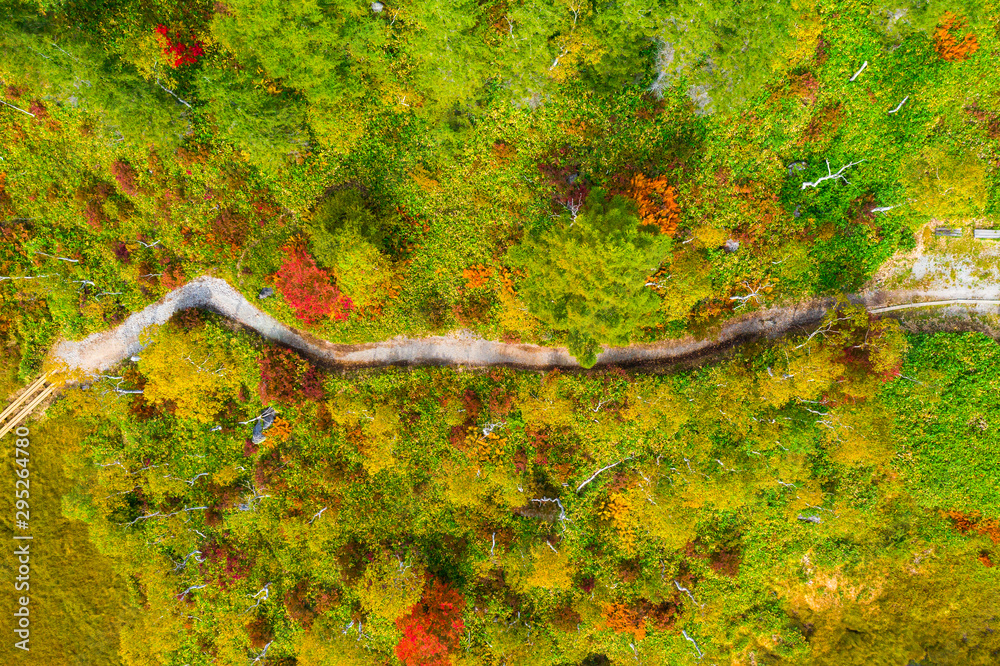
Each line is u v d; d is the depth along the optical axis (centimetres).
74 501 2770
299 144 2611
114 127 2619
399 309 2819
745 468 2669
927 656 2836
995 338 2733
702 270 2600
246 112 2430
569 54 2394
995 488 2741
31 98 2641
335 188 2714
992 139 2567
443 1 2291
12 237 2789
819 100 2572
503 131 2609
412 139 2650
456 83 2447
